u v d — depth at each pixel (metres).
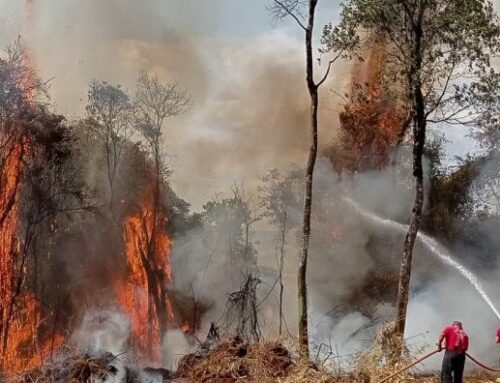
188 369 23.56
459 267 41.34
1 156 37.38
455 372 20.45
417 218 27.94
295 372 21.67
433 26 26.95
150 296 48.72
